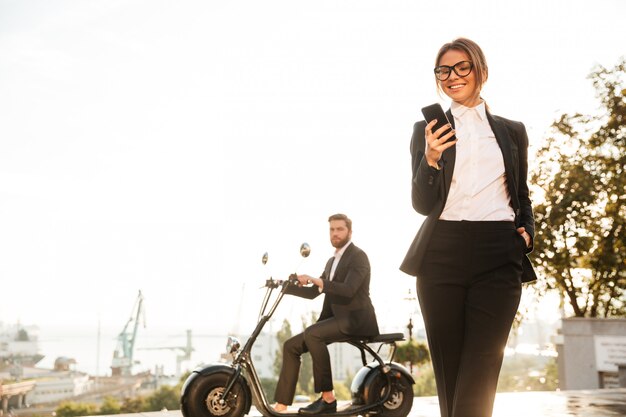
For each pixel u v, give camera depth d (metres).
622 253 13.32
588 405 6.40
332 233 5.19
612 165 13.49
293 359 4.88
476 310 1.90
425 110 1.92
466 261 1.92
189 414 4.35
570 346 11.15
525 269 2.04
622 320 10.61
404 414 5.07
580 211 13.29
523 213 2.06
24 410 113.62
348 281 4.85
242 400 4.45
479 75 1.99
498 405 6.41
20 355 177.62
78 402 113.44
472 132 2.00
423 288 1.99
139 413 5.71
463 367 1.88
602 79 13.58
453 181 1.97
